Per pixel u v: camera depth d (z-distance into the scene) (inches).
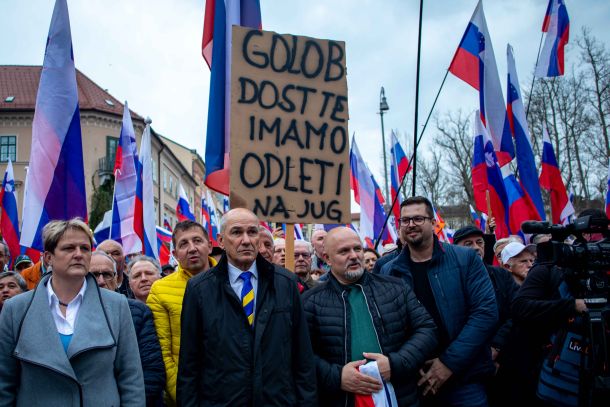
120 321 124.3
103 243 212.1
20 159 1279.5
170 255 425.7
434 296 157.2
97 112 1272.1
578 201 732.7
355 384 132.4
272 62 176.1
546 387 140.9
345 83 182.4
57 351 112.3
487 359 157.8
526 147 302.8
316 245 251.8
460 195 1037.2
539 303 142.5
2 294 175.8
